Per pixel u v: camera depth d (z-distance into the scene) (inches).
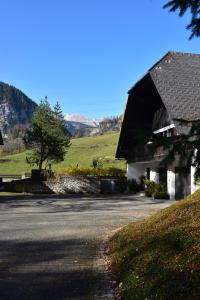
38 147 1739.7
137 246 349.7
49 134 1713.8
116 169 1566.2
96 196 1277.1
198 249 274.2
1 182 1620.3
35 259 390.3
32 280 320.2
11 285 306.8
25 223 640.4
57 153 1747.0
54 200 1112.2
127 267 316.2
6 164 3014.3
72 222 646.5
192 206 401.4
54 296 280.4
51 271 346.9
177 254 281.0
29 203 1018.7
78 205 952.9
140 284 266.2
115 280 314.5
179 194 1069.8
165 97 998.4
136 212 783.1
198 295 217.6
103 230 560.1
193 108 980.6
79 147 3203.7
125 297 267.3
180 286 234.1
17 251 426.9
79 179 1494.8
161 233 345.7
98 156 2765.7
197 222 339.0
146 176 1355.8
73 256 402.0
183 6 203.6
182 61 1131.9
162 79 1048.8
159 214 454.3
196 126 185.2
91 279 322.3
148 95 1143.6
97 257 397.1
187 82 1057.5
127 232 436.8
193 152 186.1
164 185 1136.8
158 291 241.9
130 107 1192.8
